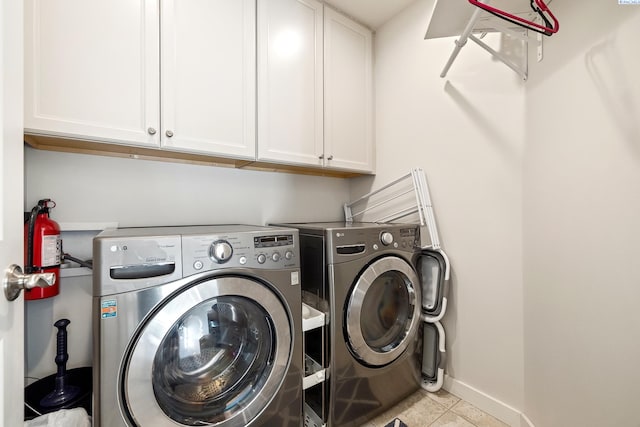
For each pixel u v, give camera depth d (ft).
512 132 4.36
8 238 1.71
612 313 2.68
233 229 3.92
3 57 1.66
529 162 4.05
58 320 3.91
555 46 3.55
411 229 5.03
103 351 2.53
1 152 1.62
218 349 3.27
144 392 2.64
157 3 3.88
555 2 3.59
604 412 2.75
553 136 3.56
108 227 4.38
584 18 3.07
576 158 3.16
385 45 6.52
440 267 5.11
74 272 4.04
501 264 4.51
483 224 4.75
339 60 5.98
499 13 3.03
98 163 4.35
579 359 3.09
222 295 3.06
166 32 3.94
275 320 3.44
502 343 4.48
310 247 4.41
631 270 2.49
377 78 6.73
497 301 4.56
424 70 5.70
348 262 4.17
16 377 1.82
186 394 3.05
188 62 4.11
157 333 2.70
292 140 5.24
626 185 2.54
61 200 4.08
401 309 4.98
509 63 4.06
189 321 3.06
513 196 4.35
